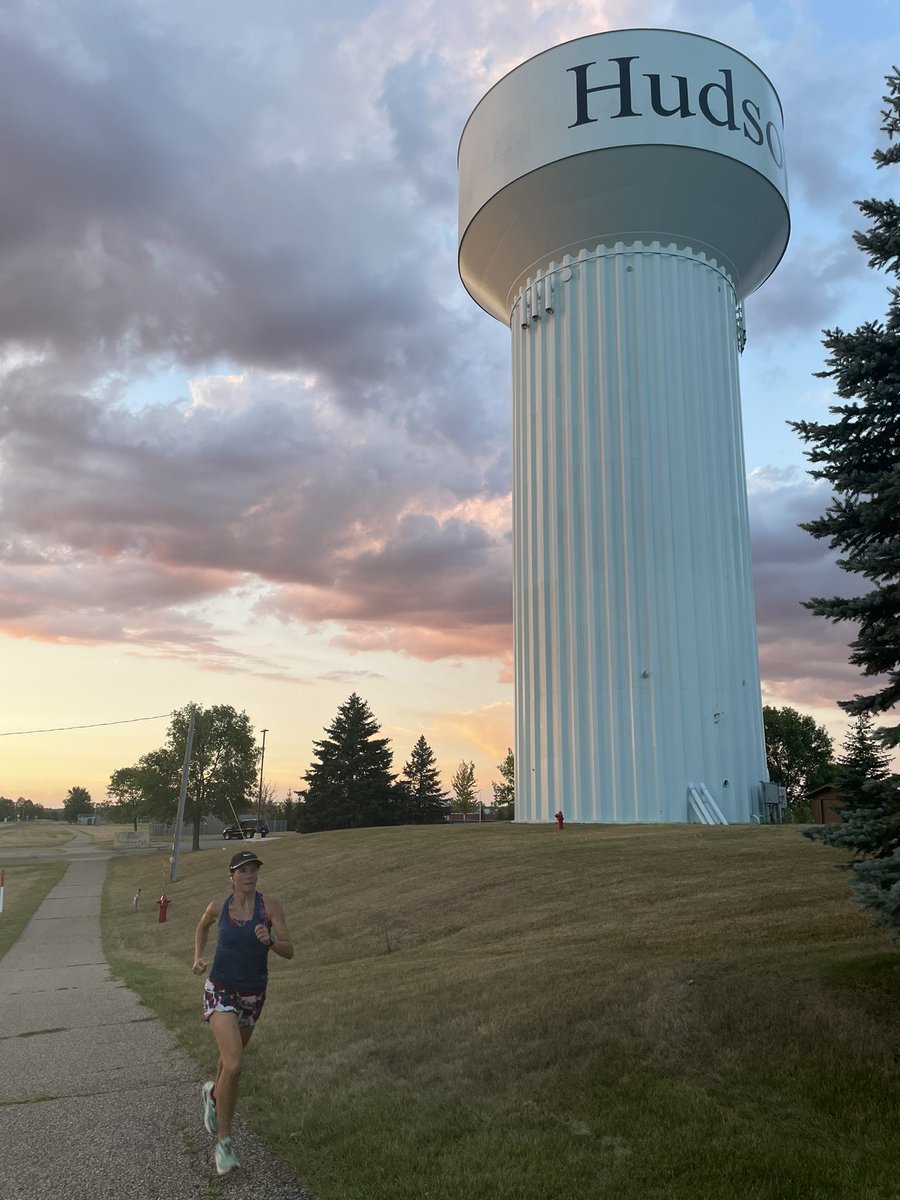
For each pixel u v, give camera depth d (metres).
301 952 18.67
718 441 33.59
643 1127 5.94
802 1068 6.70
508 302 38.00
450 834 32.09
